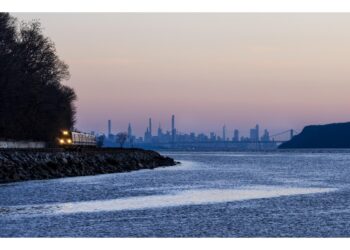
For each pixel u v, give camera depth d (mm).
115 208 92188
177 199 105688
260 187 133250
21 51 188500
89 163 178375
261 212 88188
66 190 117500
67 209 90562
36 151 161000
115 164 198375
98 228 74562
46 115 198750
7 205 94750
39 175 145500
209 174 184875
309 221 80000
